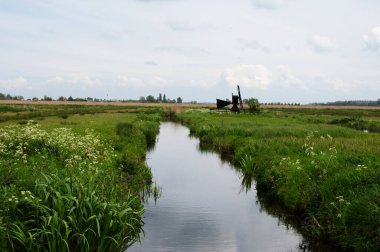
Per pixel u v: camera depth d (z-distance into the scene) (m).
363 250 8.28
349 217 9.12
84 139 16.33
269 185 14.28
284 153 17.55
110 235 8.40
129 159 15.88
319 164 13.04
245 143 22.97
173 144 30.27
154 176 17.61
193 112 72.06
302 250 9.41
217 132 30.50
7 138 15.45
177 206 12.88
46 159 12.43
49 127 30.11
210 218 11.70
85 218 8.00
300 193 11.71
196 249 9.33
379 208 8.52
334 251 9.30
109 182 11.32
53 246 7.27
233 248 9.46
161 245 9.52
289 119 47.66
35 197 8.13
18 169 11.03
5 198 7.96
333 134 26.53
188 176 17.83
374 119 55.25
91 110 74.31
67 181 8.99
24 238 7.21
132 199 10.62
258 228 10.94
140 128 31.59
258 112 61.78
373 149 16.02
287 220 11.69
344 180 10.66
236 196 14.42
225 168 20.05
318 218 10.24
